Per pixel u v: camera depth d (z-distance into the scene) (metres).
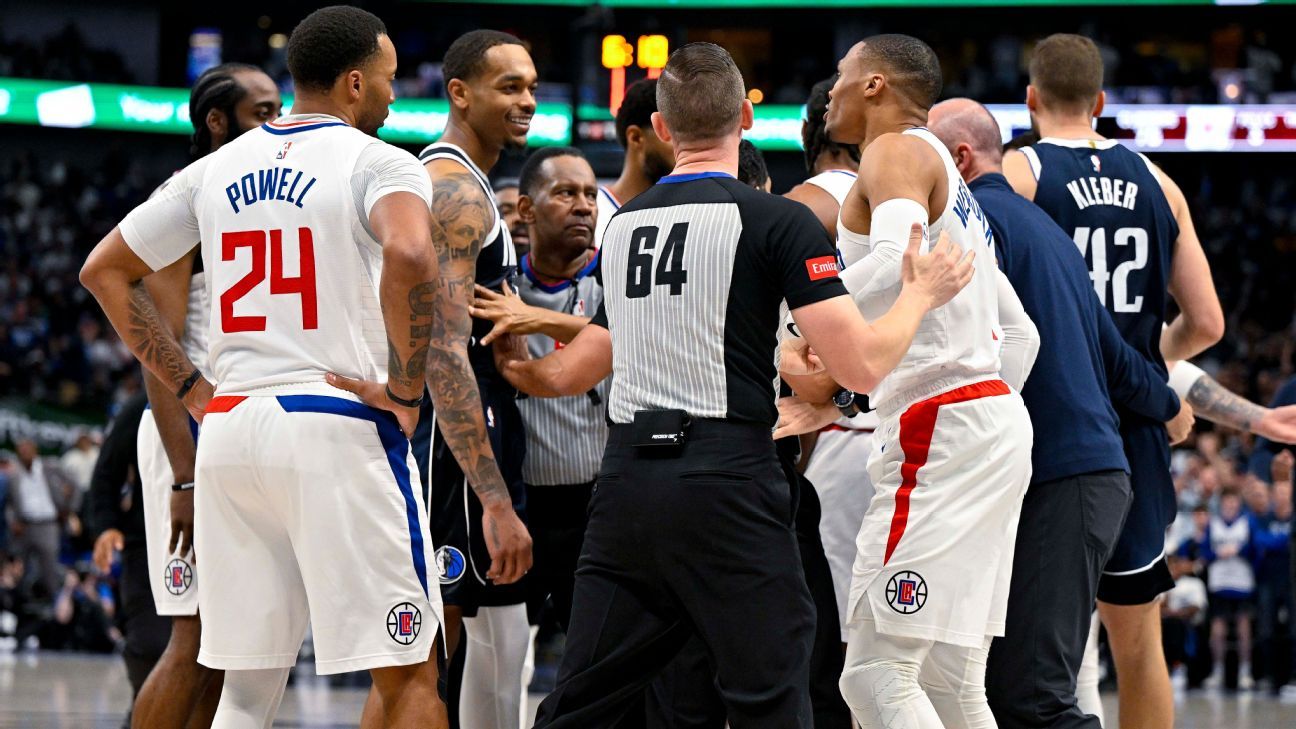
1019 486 5.14
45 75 38.12
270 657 4.95
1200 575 17.48
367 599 4.81
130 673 7.86
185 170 5.32
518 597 6.28
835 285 4.65
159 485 6.53
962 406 5.08
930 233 5.14
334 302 4.89
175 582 6.21
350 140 4.99
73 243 37.66
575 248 7.00
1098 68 6.73
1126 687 6.54
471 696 6.47
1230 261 37.81
